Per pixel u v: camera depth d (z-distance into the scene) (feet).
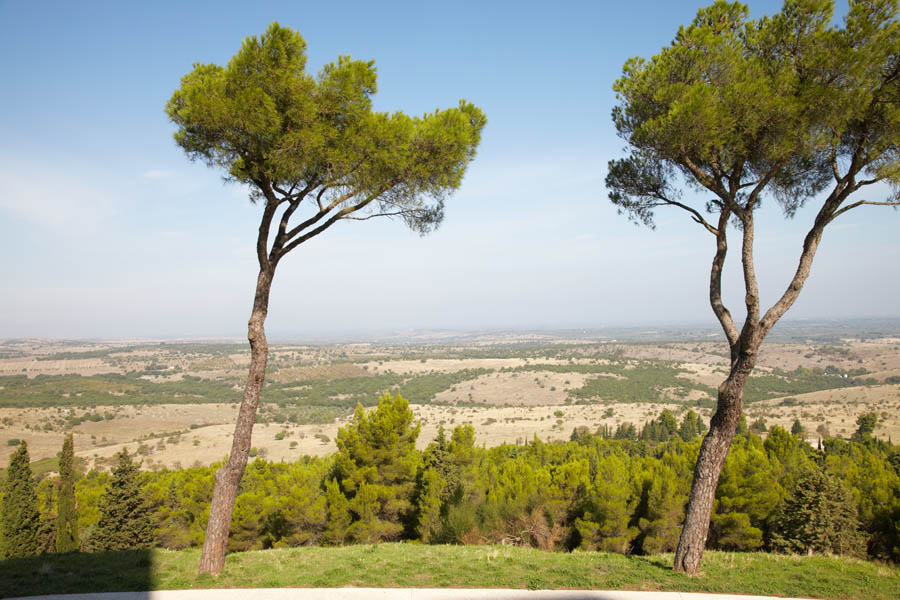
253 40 29.86
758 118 29.63
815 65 29.25
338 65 32.30
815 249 29.99
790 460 83.97
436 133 34.06
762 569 31.42
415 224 40.06
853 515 57.57
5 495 91.35
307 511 70.13
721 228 34.22
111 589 28.37
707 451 31.12
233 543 73.67
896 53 27.55
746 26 32.53
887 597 26.78
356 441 71.51
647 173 37.52
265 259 33.30
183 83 32.68
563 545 66.13
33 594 27.76
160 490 99.81
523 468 76.23
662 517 65.05
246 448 32.35
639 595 26.48
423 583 29.17
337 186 34.09
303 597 26.30
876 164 30.25
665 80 32.83
